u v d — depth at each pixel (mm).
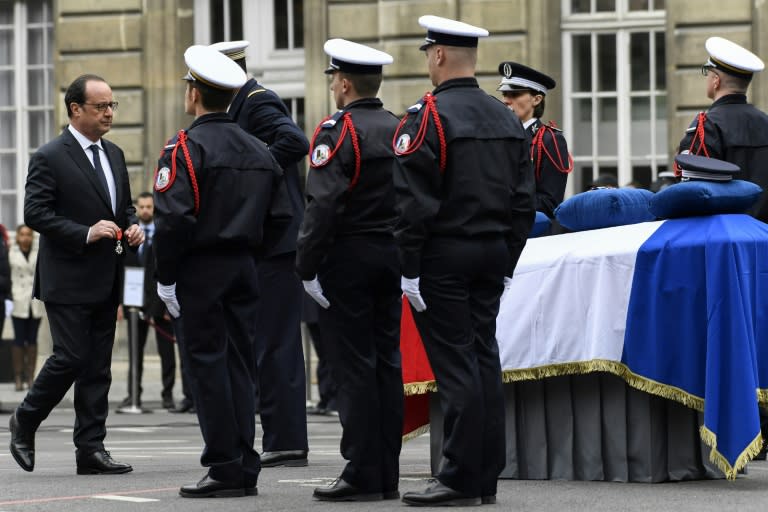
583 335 18625
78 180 20703
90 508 16703
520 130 16625
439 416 19594
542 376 18828
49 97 47531
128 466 20891
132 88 44375
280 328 21859
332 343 17016
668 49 39469
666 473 18859
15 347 42656
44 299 20609
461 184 16125
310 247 16703
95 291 20578
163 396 38188
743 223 18250
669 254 18156
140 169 44250
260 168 17281
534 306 18906
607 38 41688
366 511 16125
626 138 41562
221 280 17031
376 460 17031
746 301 17844
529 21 40969
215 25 44719
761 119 20578
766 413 18922
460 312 16203
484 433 16344
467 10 41219
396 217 16984
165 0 44219
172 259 16859
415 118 16125
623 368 18281
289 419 21781
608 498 17094
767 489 18047
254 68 44625
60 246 20594
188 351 17141
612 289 18438
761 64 20641
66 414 36500
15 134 47750
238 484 17406
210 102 17234
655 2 41344
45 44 47531
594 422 19016
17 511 16625
